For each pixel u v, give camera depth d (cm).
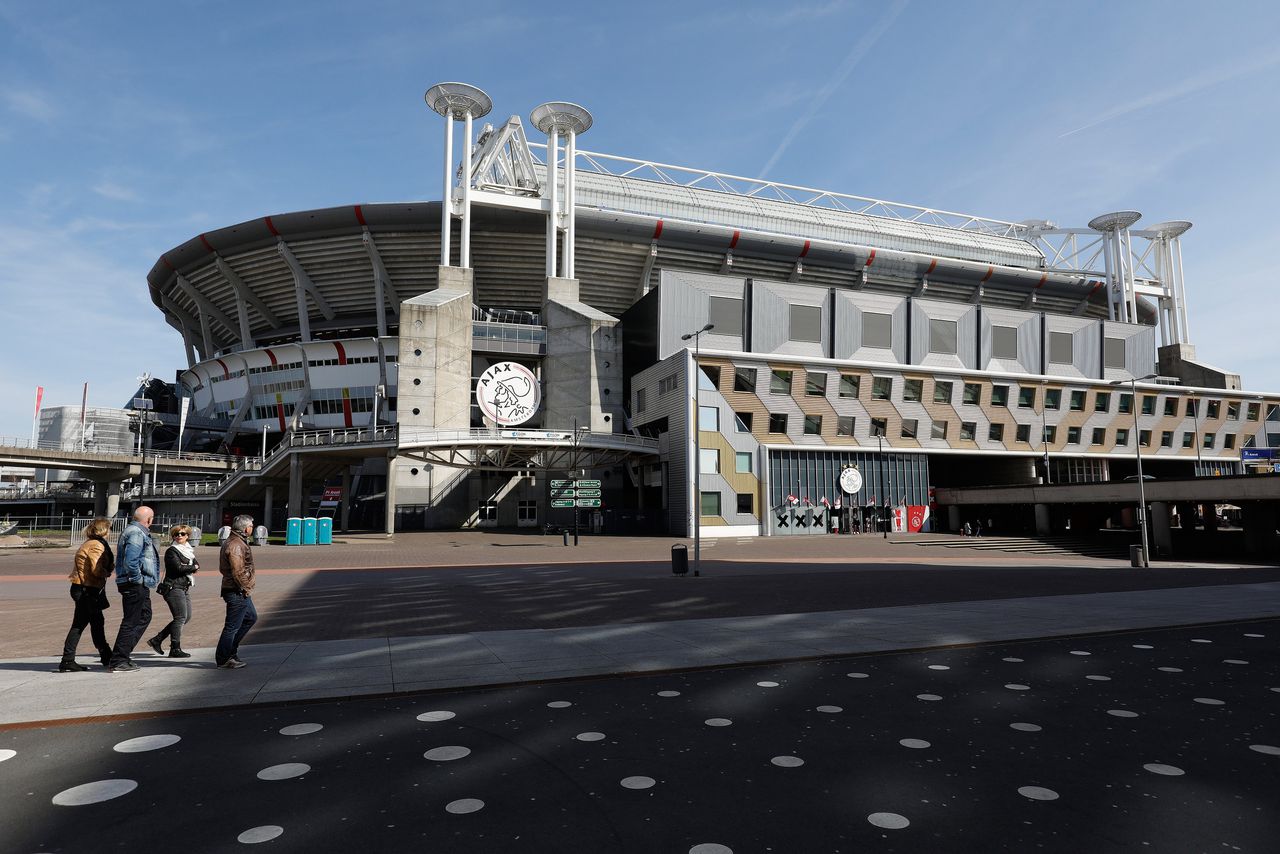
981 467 7325
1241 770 575
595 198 8400
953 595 1892
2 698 780
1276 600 1772
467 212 7131
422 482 6825
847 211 10319
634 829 459
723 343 6216
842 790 529
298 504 5091
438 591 2008
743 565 3067
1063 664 998
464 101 7312
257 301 8475
